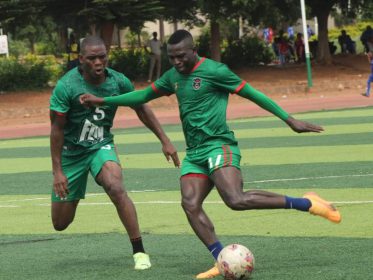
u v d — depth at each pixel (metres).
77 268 15.03
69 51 66.69
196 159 13.55
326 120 44.69
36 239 18.31
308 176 25.80
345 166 27.58
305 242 16.30
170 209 21.39
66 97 14.67
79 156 14.99
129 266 14.95
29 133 49.22
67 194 14.71
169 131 45.03
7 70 70.12
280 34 85.06
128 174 28.81
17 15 65.50
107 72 15.04
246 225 18.53
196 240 17.17
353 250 15.24
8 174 31.08
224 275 12.87
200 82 13.41
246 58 79.75
